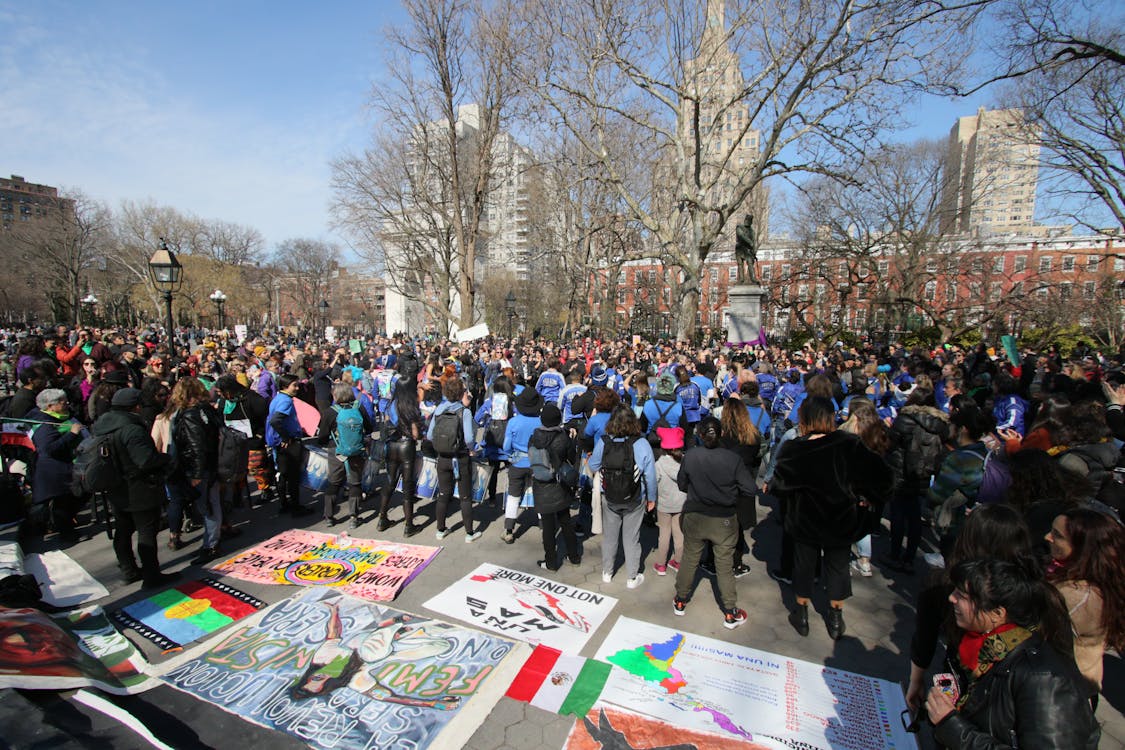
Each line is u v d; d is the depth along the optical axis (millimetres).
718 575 4379
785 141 18891
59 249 54438
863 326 40844
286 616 4422
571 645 4105
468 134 29766
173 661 3826
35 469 5855
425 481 6598
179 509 5719
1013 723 1735
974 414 4535
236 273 62656
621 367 13125
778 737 3191
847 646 4141
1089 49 11281
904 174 31453
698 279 21469
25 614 3326
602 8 18812
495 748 3090
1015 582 1811
